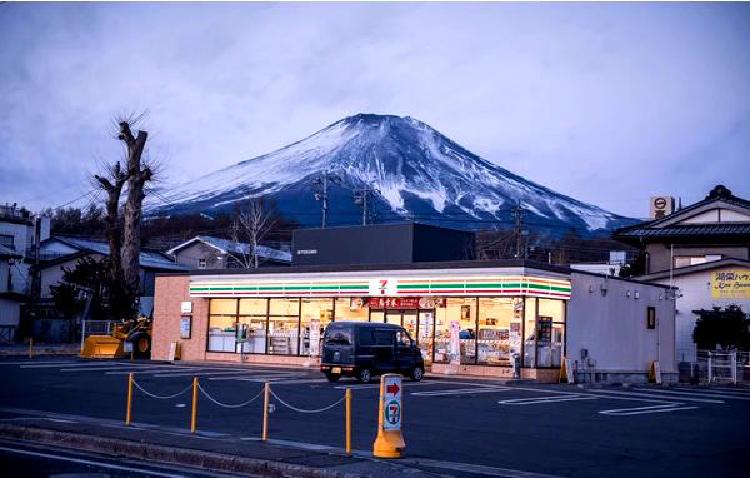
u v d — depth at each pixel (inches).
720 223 1867.6
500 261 1216.2
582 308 1328.7
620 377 1401.3
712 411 848.3
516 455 516.1
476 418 709.9
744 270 1697.8
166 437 540.1
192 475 446.9
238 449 495.2
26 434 563.5
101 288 1893.5
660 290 1561.3
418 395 915.4
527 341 1217.4
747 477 455.8
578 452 533.3
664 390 1191.6
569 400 916.0
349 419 499.5
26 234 2593.5
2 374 1117.1
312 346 1412.4
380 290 1328.7
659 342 1549.0
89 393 866.8
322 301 1417.3
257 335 1483.8
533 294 1204.5
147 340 1627.7
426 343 1304.1
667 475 457.4
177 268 2714.1
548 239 4544.8
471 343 1263.5
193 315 1558.8
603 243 4480.8
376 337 1096.2
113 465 467.5
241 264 2763.3
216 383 1006.4
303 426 634.8
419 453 514.6
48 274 2568.9
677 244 1902.1
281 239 3631.9
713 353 1520.7
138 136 1841.8
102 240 3112.7
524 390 1039.0
